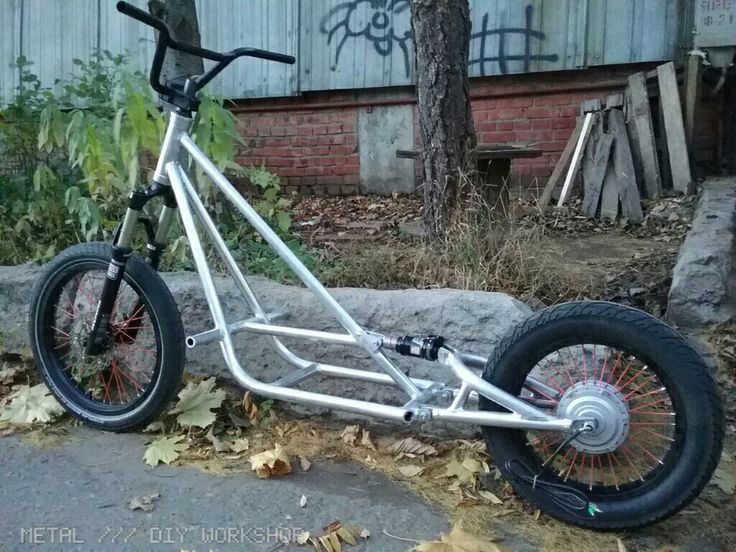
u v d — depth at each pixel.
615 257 4.86
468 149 4.11
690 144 6.67
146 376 3.33
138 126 3.69
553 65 7.21
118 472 2.83
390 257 4.02
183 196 2.98
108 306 3.08
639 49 6.95
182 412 3.18
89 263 3.15
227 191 2.91
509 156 4.80
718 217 4.75
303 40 8.04
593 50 7.08
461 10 4.02
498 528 2.50
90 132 3.74
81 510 2.57
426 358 2.64
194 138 3.70
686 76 6.66
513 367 2.52
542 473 2.53
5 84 9.48
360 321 3.11
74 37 9.11
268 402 3.29
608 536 2.46
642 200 6.56
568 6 7.10
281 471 2.82
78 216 4.15
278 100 8.29
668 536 2.46
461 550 2.31
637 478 2.46
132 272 3.02
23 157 4.77
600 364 2.55
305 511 2.57
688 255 3.93
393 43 7.73
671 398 2.34
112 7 8.88
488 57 7.43
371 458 2.96
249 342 3.27
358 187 8.14
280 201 5.27
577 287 3.98
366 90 7.96
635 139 6.70
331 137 8.17
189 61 4.48
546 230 5.66
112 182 3.87
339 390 3.16
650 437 2.45
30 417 3.25
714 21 6.50
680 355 2.32
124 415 3.10
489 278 3.71
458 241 3.86
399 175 7.96
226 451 3.01
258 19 8.16
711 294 3.67
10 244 4.32
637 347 2.37
